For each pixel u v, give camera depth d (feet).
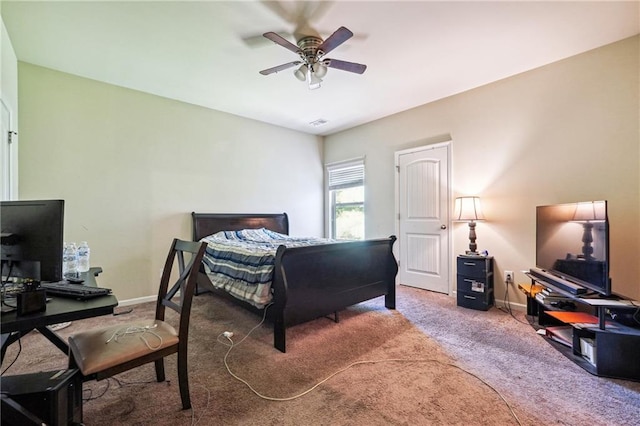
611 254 8.63
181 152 12.94
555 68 9.71
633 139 8.37
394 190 14.71
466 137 11.99
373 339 8.14
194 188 13.33
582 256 7.55
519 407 5.28
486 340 8.03
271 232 14.52
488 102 11.34
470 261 10.78
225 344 7.91
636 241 8.29
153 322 5.53
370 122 15.83
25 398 3.57
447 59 9.48
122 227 11.42
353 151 16.79
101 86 10.97
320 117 15.11
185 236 13.03
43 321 3.67
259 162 15.65
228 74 10.41
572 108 9.41
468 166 11.94
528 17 7.42
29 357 7.09
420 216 13.62
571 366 6.66
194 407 5.30
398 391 5.77
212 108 13.82
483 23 7.66
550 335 8.04
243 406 5.34
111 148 11.18
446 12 7.22
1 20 7.15
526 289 9.62
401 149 14.37
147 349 4.74
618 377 6.14
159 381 6.07
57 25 7.61
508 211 10.85
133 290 11.62
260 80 10.89
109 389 5.81
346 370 6.56
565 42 8.57
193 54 9.09
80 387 4.30
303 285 8.17
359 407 5.31
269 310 7.99
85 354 4.37
